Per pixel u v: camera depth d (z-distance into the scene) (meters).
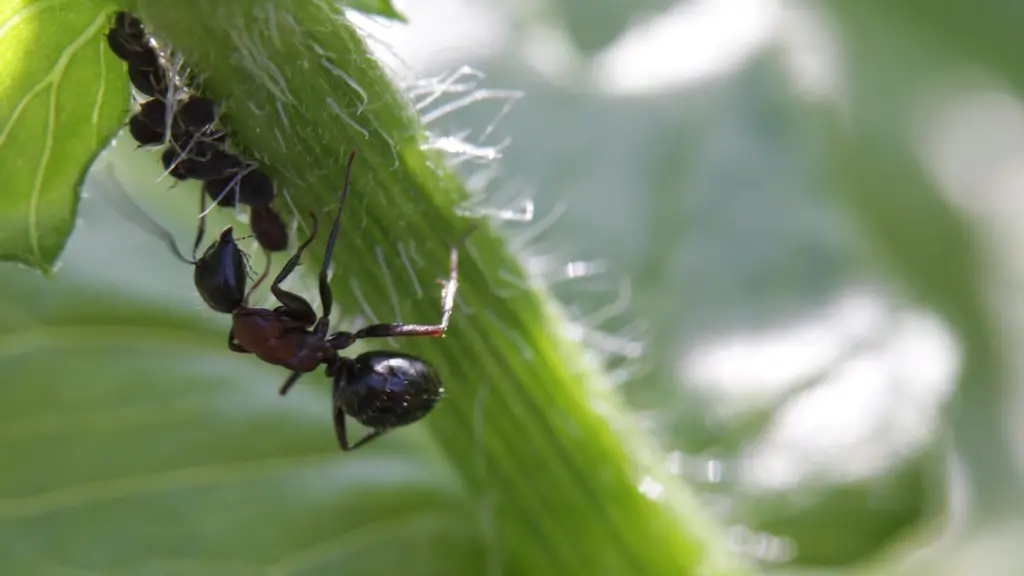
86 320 0.10
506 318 0.08
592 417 0.08
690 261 0.10
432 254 0.08
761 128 0.10
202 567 0.09
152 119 0.07
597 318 0.10
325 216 0.08
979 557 0.10
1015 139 0.11
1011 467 0.11
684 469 0.10
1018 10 0.11
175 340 0.10
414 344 0.08
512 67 0.10
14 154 0.07
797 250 0.10
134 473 0.09
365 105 0.07
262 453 0.10
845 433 0.10
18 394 0.10
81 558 0.09
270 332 0.08
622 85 0.11
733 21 0.11
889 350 0.10
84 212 0.10
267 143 0.08
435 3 0.10
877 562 0.10
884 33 0.11
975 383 0.11
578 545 0.08
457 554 0.09
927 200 0.11
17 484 0.09
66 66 0.07
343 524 0.09
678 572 0.08
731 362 0.10
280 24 0.07
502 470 0.08
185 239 0.10
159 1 0.07
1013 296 0.11
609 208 0.10
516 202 0.09
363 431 0.10
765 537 0.09
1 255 0.07
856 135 0.11
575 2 0.11
